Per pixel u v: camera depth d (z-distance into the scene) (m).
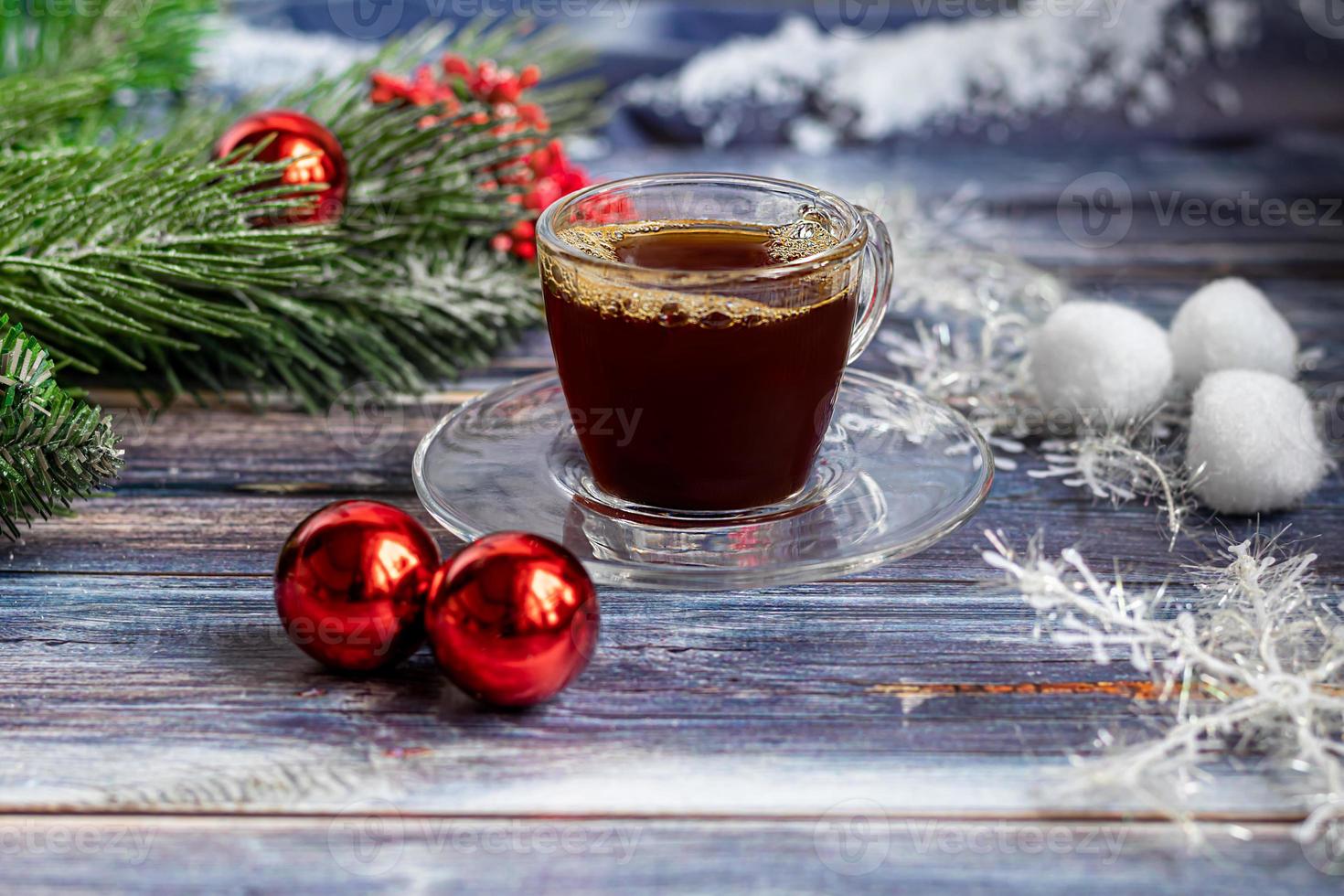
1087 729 0.47
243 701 0.47
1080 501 0.55
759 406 0.51
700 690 0.48
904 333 0.65
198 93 0.76
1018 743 0.46
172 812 0.45
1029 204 0.75
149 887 0.43
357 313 0.61
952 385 0.61
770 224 0.54
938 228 0.72
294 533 0.47
